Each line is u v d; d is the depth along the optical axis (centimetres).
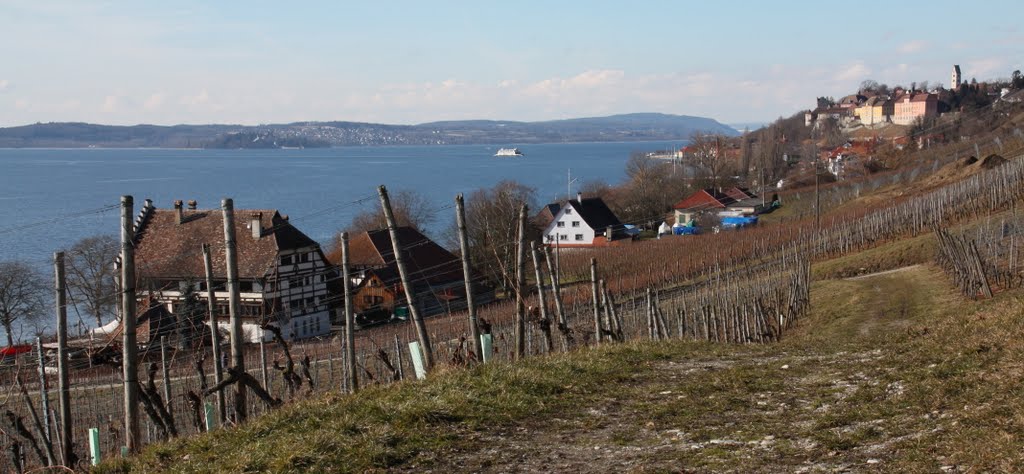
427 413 1273
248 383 1575
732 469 945
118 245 5806
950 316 1928
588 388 1458
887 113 19775
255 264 5212
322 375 3688
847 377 1380
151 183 18238
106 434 2922
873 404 1150
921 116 17125
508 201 7006
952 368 1246
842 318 3656
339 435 1169
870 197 8262
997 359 1226
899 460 885
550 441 1152
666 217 10769
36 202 12812
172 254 5497
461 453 1116
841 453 954
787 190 11319
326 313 5666
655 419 1230
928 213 5591
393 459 1091
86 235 8306
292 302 5388
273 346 4700
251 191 16425
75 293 6047
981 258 3397
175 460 1218
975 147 10106
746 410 1240
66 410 1623
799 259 5100
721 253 6384
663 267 6116
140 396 1616
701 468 961
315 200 14525
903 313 3431
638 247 7269
